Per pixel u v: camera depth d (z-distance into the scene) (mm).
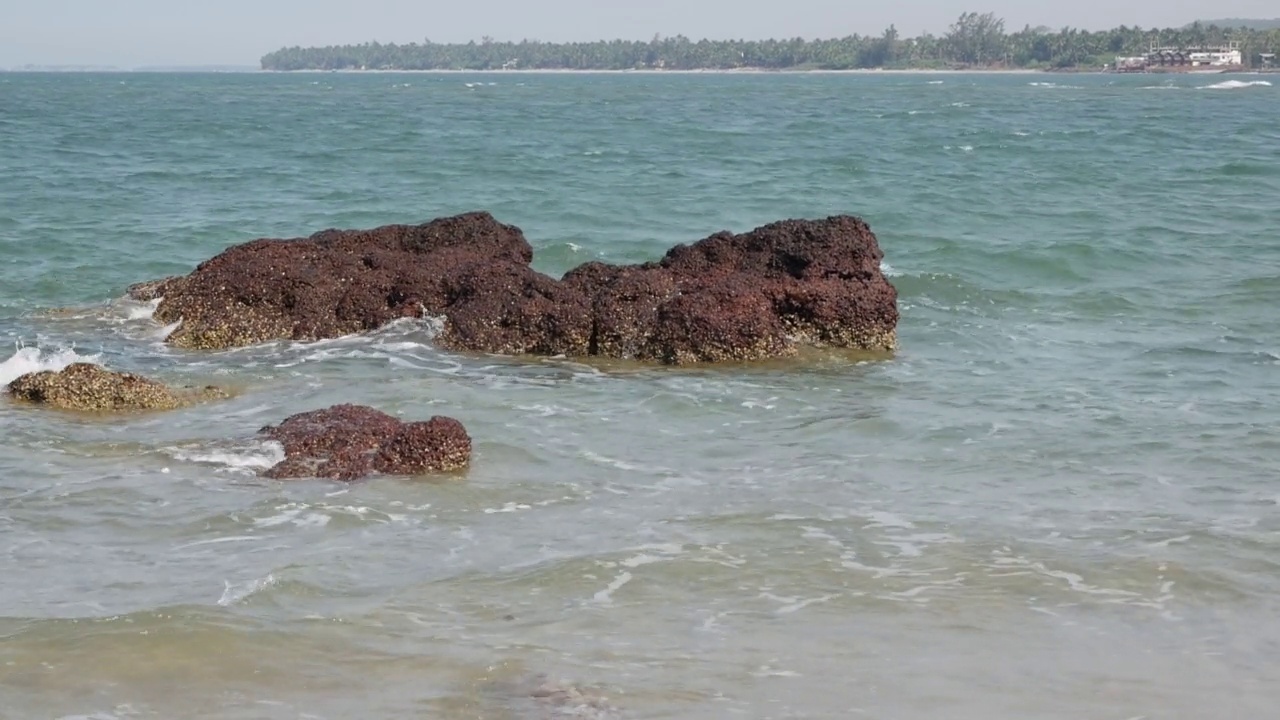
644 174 42188
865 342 18078
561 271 24078
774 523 10930
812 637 8766
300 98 129250
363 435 12734
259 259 19328
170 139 58281
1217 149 54812
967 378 16500
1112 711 7824
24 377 14953
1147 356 17719
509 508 11352
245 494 11586
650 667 8281
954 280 22469
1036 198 35750
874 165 46906
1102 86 175000
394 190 36375
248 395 15320
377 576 9742
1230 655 8586
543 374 16688
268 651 8383
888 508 11352
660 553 10211
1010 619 9102
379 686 7957
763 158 49875
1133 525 10922
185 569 9820
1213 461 12750
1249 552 10305
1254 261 25406
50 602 9133
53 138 57375
